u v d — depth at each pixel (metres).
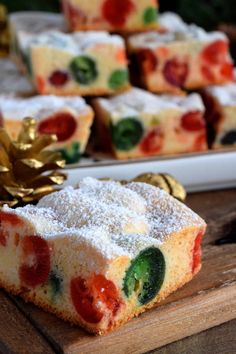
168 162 0.53
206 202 0.53
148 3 0.59
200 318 0.40
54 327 0.38
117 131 0.53
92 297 0.37
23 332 0.38
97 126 0.56
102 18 0.58
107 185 0.43
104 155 0.55
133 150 0.54
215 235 0.47
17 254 0.40
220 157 0.54
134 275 0.38
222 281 0.41
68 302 0.38
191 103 0.55
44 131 0.52
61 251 0.38
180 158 0.53
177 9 0.76
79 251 0.37
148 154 0.55
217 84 0.58
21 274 0.40
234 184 0.55
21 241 0.39
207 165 0.54
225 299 0.40
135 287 0.38
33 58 0.54
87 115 0.53
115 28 0.59
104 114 0.55
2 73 0.61
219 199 0.53
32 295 0.39
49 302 0.39
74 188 0.44
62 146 0.53
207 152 0.54
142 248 0.37
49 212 0.40
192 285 0.41
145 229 0.40
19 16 0.65
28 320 0.39
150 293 0.39
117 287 0.37
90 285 0.37
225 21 0.73
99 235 0.37
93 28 0.58
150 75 0.57
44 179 0.46
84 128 0.53
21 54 0.59
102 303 0.37
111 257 0.36
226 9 0.73
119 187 0.43
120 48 0.55
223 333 0.40
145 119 0.54
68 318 0.38
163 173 0.50
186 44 0.57
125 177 0.52
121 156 0.54
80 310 0.37
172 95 0.57
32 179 0.46
